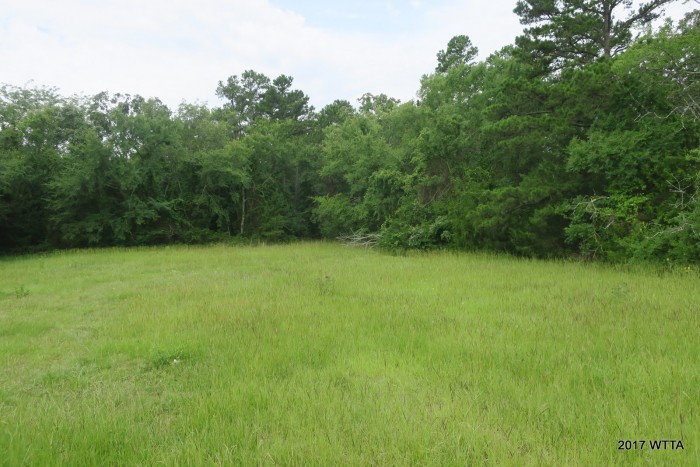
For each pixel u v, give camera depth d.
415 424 3.42
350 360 5.05
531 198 14.38
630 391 3.86
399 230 19.50
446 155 20.89
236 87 40.28
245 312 7.45
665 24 14.02
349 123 27.92
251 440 3.30
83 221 23.52
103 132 26.72
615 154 12.20
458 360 4.89
